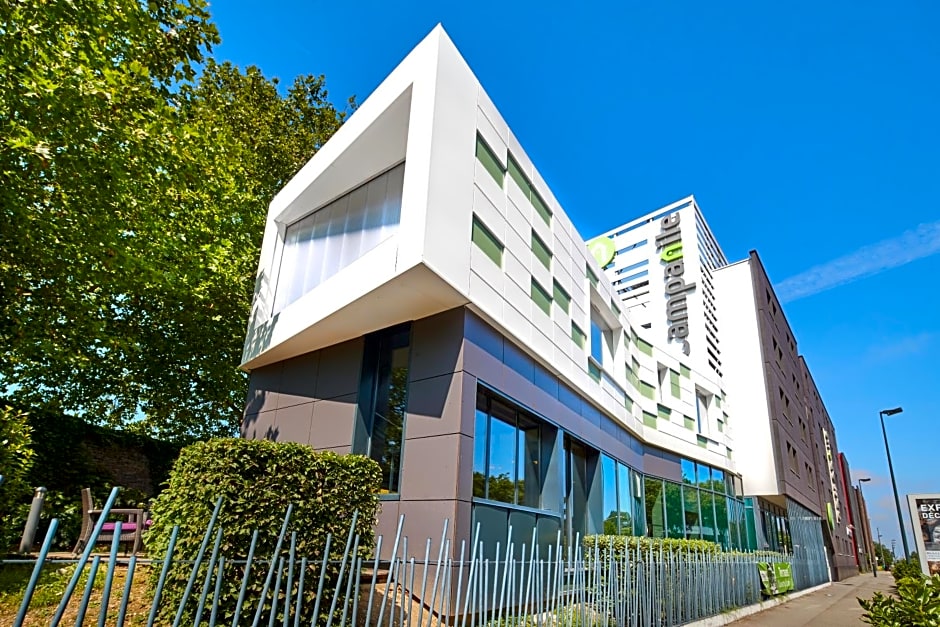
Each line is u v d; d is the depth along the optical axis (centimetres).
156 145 1105
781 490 2731
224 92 1920
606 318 1722
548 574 655
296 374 1175
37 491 736
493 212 1045
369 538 595
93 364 1516
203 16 1116
